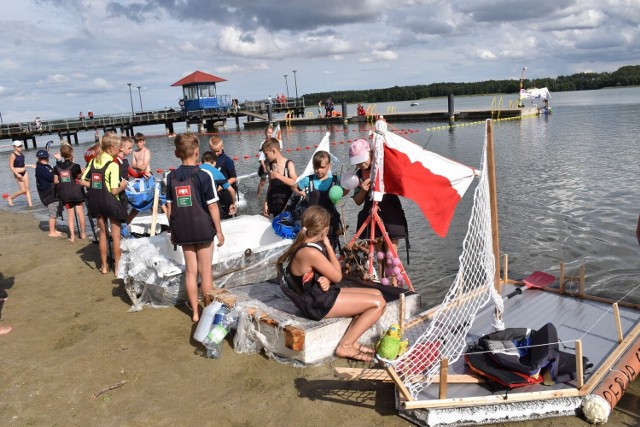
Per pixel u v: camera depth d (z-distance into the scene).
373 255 6.03
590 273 7.30
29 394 4.55
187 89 48.59
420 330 5.24
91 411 4.27
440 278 7.36
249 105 52.69
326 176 6.46
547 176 13.77
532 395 4.02
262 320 5.04
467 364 4.55
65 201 9.86
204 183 5.57
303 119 46.50
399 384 4.02
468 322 5.29
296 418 4.11
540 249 8.32
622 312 5.50
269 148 7.38
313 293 4.74
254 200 13.27
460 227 9.70
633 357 4.58
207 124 49.16
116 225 7.46
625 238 8.59
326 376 4.69
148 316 6.16
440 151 20.45
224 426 4.05
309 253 4.61
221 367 4.94
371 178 5.86
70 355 5.25
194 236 5.59
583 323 5.29
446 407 3.93
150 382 4.71
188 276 5.79
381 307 4.85
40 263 8.67
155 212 7.80
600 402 3.93
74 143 45.56
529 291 6.21
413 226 9.96
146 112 49.22
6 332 5.83
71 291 7.14
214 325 5.30
